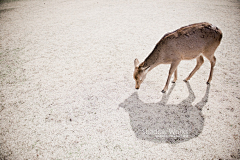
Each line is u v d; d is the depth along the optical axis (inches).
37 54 237.3
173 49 137.6
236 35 260.5
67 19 374.6
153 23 330.6
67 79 184.7
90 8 448.8
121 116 137.6
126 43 258.7
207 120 129.6
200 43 136.9
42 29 325.4
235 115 131.6
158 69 197.9
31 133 126.1
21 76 191.6
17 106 151.3
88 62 214.5
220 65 193.0
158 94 159.8
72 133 125.5
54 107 149.5
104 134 123.7
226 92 154.7
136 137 120.4
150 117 135.4
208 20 327.0
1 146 116.6
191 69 193.9
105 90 167.0
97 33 299.1
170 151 110.0
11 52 243.9
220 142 113.0
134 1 502.0
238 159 102.0
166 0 499.5
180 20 335.6
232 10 382.0
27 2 526.0
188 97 153.6
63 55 232.7
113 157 108.0
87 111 143.9
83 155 110.1
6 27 339.0
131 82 176.7
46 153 112.2
